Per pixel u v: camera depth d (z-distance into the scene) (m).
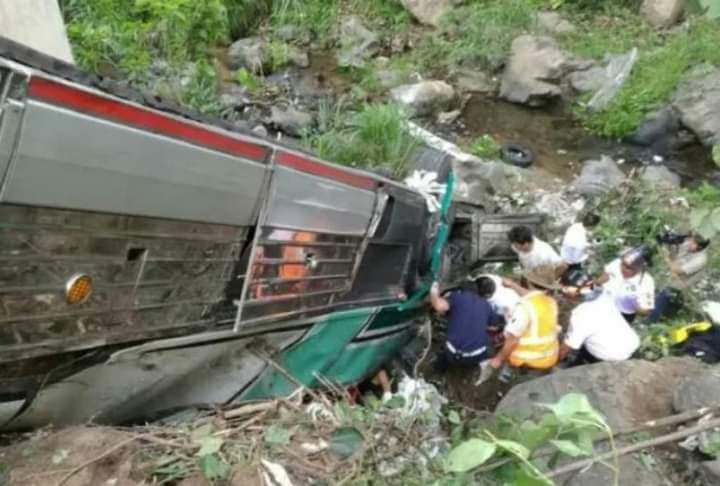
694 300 7.55
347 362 5.51
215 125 3.43
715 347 6.62
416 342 6.84
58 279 2.87
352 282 4.97
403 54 12.17
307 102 10.61
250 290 3.95
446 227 6.75
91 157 2.72
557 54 11.59
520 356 6.70
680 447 4.24
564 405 2.09
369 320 5.43
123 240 3.06
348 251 4.81
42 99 2.50
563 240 8.13
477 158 9.64
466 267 7.78
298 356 4.82
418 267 6.19
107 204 2.88
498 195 9.14
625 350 6.45
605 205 8.98
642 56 11.64
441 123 10.98
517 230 7.63
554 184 9.71
